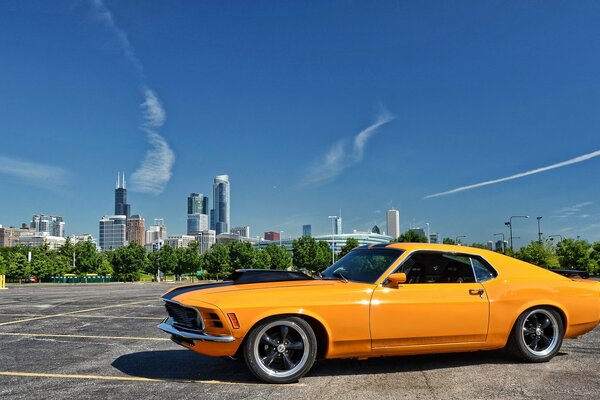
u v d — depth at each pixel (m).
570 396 4.47
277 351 4.94
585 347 6.93
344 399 4.38
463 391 4.64
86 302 16.56
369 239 140.00
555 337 5.99
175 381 5.05
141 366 5.78
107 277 84.44
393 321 5.20
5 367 5.76
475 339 5.57
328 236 133.50
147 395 4.51
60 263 78.62
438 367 5.64
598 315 6.19
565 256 55.62
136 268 82.44
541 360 5.89
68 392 4.63
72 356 6.43
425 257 5.70
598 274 54.94
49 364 5.92
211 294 5.02
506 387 4.77
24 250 94.50
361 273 5.57
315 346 4.98
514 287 5.81
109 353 6.63
